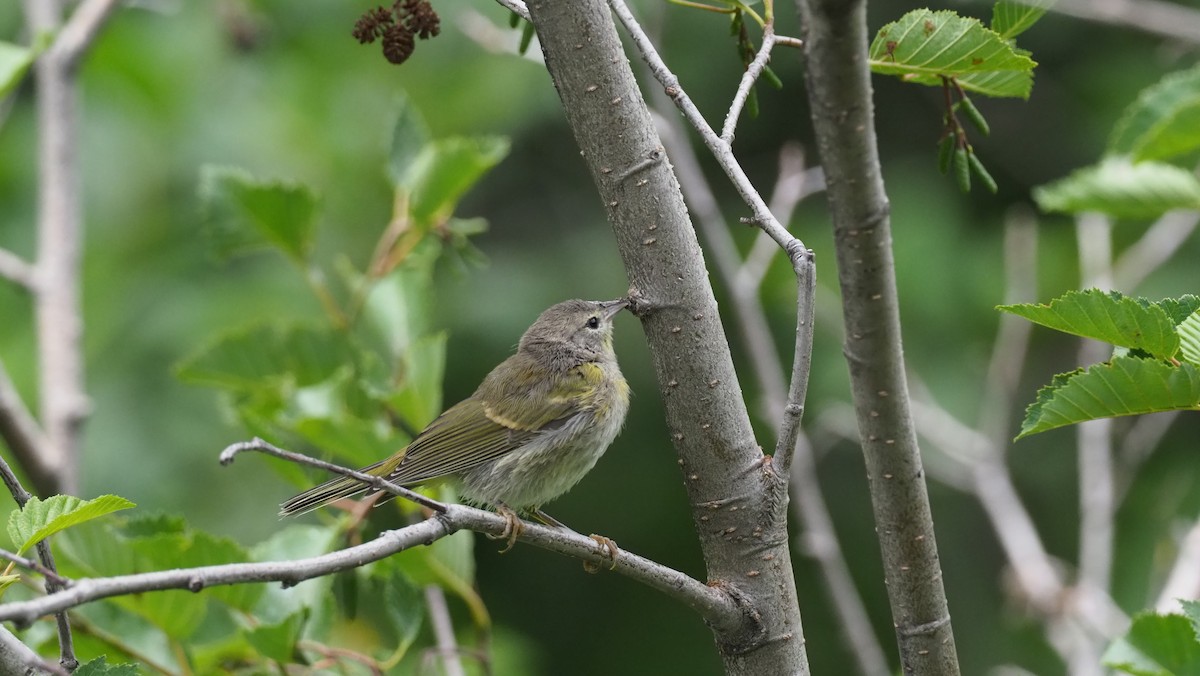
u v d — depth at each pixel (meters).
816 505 10.45
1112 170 9.61
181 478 14.31
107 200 15.67
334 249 15.80
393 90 16.92
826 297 15.72
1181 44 13.95
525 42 6.61
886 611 17.50
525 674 13.33
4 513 11.04
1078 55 18.00
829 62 4.98
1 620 4.05
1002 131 18.06
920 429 12.83
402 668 8.85
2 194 15.97
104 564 7.71
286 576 4.68
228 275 15.55
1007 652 15.95
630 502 17.58
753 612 6.16
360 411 9.49
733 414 6.16
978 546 16.69
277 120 16.30
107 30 15.34
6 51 9.30
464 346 16.81
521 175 18.03
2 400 8.62
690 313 6.10
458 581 8.52
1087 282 12.04
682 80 17.09
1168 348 5.57
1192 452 15.38
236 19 14.46
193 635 8.20
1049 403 5.68
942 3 16.69
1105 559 10.62
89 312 14.97
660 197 6.05
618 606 18.55
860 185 5.22
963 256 16.72
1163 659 6.90
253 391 9.70
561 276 17.23
